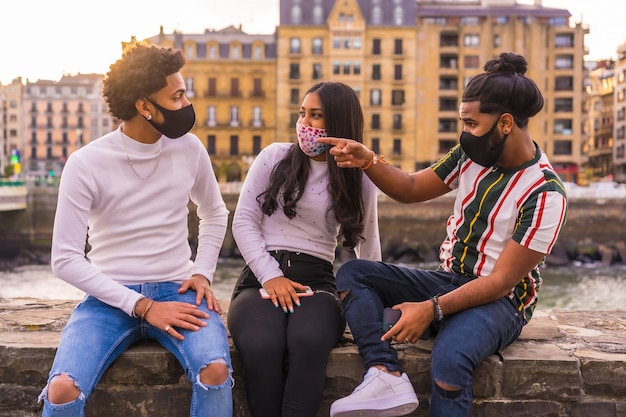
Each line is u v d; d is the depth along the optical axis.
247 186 3.02
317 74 53.25
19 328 3.11
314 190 2.94
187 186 2.83
